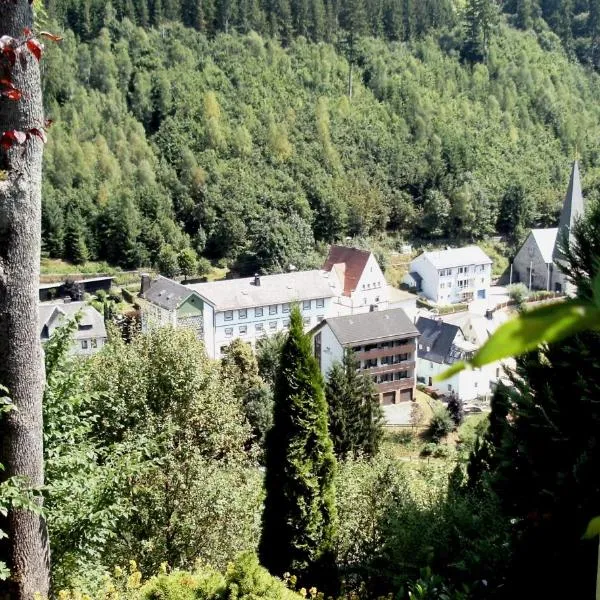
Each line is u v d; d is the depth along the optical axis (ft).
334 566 45.19
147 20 366.84
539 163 336.29
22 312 23.52
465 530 37.40
